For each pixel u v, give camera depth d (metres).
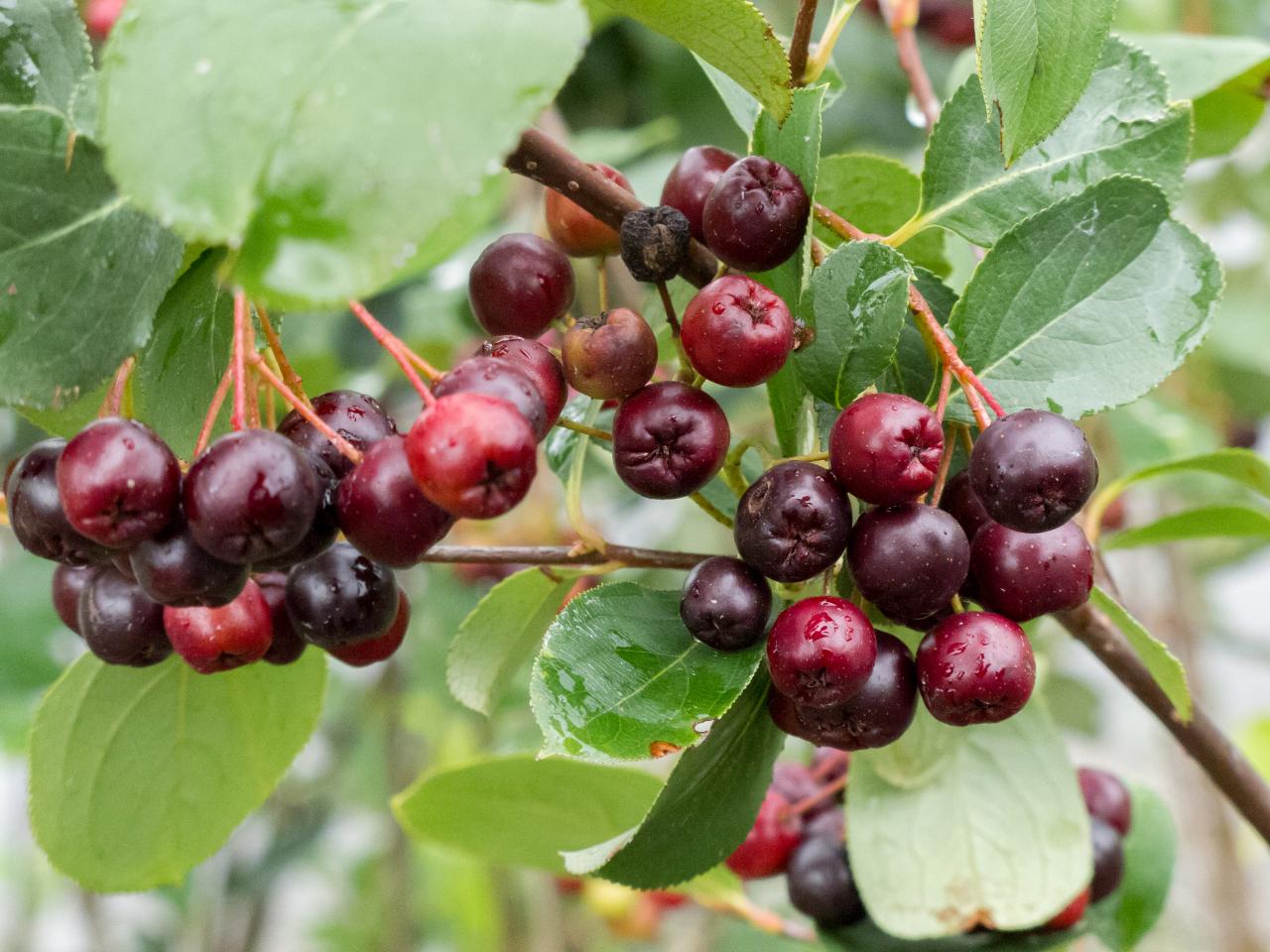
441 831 0.29
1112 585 0.26
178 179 0.18
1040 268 0.22
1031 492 0.20
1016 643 0.20
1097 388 0.22
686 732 0.20
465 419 0.19
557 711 0.20
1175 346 0.22
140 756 0.25
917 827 0.26
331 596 0.21
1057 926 0.26
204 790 0.26
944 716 0.21
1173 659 0.23
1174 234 0.22
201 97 0.18
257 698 0.25
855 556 0.20
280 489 0.19
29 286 0.20
